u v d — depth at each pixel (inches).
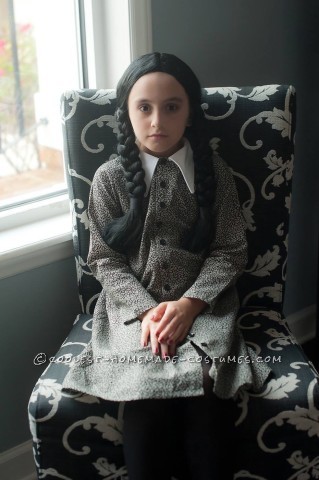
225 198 54.6
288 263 82.1
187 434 47.5
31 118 67.1
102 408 48.5
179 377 46.9
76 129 57.5
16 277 59.5
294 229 81.0
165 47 64.1
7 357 61.2
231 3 67.1
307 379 49.6
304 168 79.0
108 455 49.4
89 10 62.1
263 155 57.5
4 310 59.7
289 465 49.5
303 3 72.8
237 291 59.8
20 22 64.9
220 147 58.0
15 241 59.7
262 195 58.2
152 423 46.8
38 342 63.2
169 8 62.9
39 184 68.7
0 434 62.7
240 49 69.7
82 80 66.3
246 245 54.7
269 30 71.1
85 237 58.5
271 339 54.5
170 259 53.0
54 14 64.9
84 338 55.3
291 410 47.8
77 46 65.3
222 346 49.5
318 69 76.9
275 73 73.5
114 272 53.7
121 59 63.2
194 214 54.1
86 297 59.7
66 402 48.8
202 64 67.2
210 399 47.1
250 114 57.4
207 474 46.8
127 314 52.0
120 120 53.4
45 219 65.6
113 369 49.1
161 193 53.4
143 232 53.7
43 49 65.9
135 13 60.4
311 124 78.0
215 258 54.0
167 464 47.5
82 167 57.9
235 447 48.7
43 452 50.0
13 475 64.4
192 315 51.3
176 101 50.8
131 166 53.3
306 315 87.2
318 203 82.9
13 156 66.7
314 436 48.6
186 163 53.9
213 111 57.9
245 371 48.9
